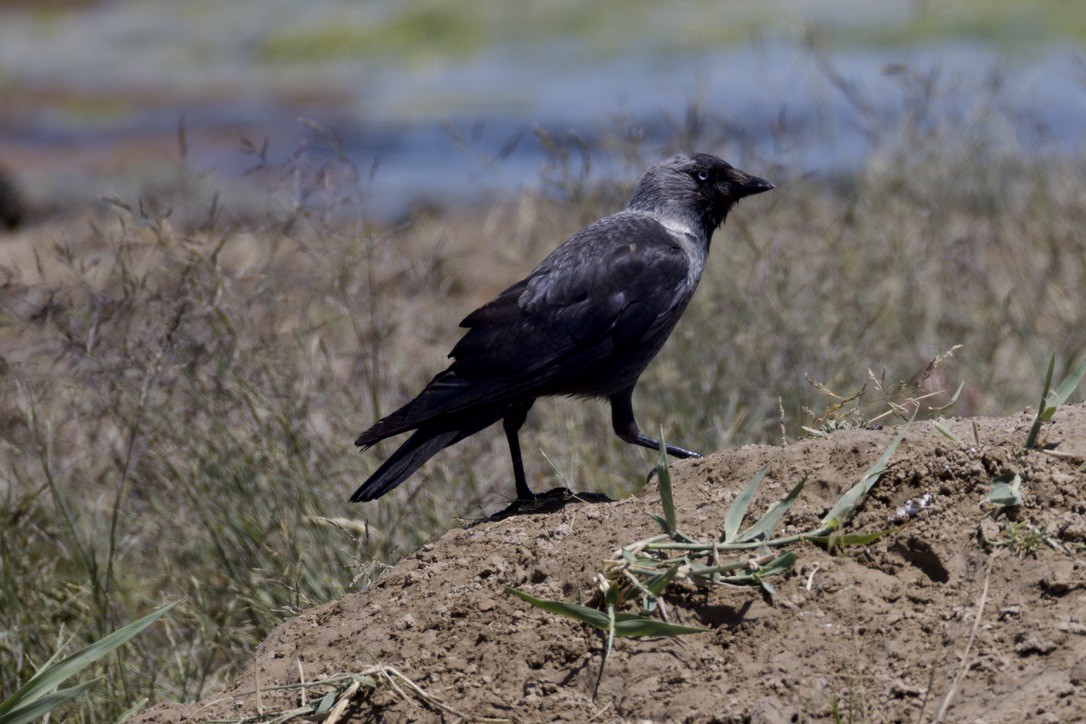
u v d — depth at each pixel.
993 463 6.46
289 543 9.73
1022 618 5.72
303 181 11.60
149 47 48.09
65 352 10.33
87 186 26.56
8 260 17.39
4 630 9.42
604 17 44.62
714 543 6.52
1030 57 31.95
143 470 10.62
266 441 10.45
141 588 10.31
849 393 11.78
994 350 12.78
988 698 5.39
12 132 35.53
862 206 15.40
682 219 10.19
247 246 12.98
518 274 16.31
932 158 16.28
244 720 6.45
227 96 39.72
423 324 13.52
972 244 14.94
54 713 8.79
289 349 11.30
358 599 7.23
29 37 51.81
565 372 8.76
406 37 45.25
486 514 10.59
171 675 9.48
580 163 15.27
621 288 9.04
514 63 40.59
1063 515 6.13
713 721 5.71
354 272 12.34
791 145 17.77
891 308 13.38
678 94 31.11
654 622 6.05
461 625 6.61
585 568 6.68
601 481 10.91
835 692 5.68
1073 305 13.89
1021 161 17.39
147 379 10.07
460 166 28.95
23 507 10.19
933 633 5.82
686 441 11.39
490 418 8.63
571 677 6.18
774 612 6.16
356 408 11.29
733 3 44.34
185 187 14.31
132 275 11.00
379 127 33.84
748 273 12.74
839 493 6.72
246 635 9.66
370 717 6.28
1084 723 5.07
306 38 46.09
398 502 10.38
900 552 6.30
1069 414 6.92
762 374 11.80
